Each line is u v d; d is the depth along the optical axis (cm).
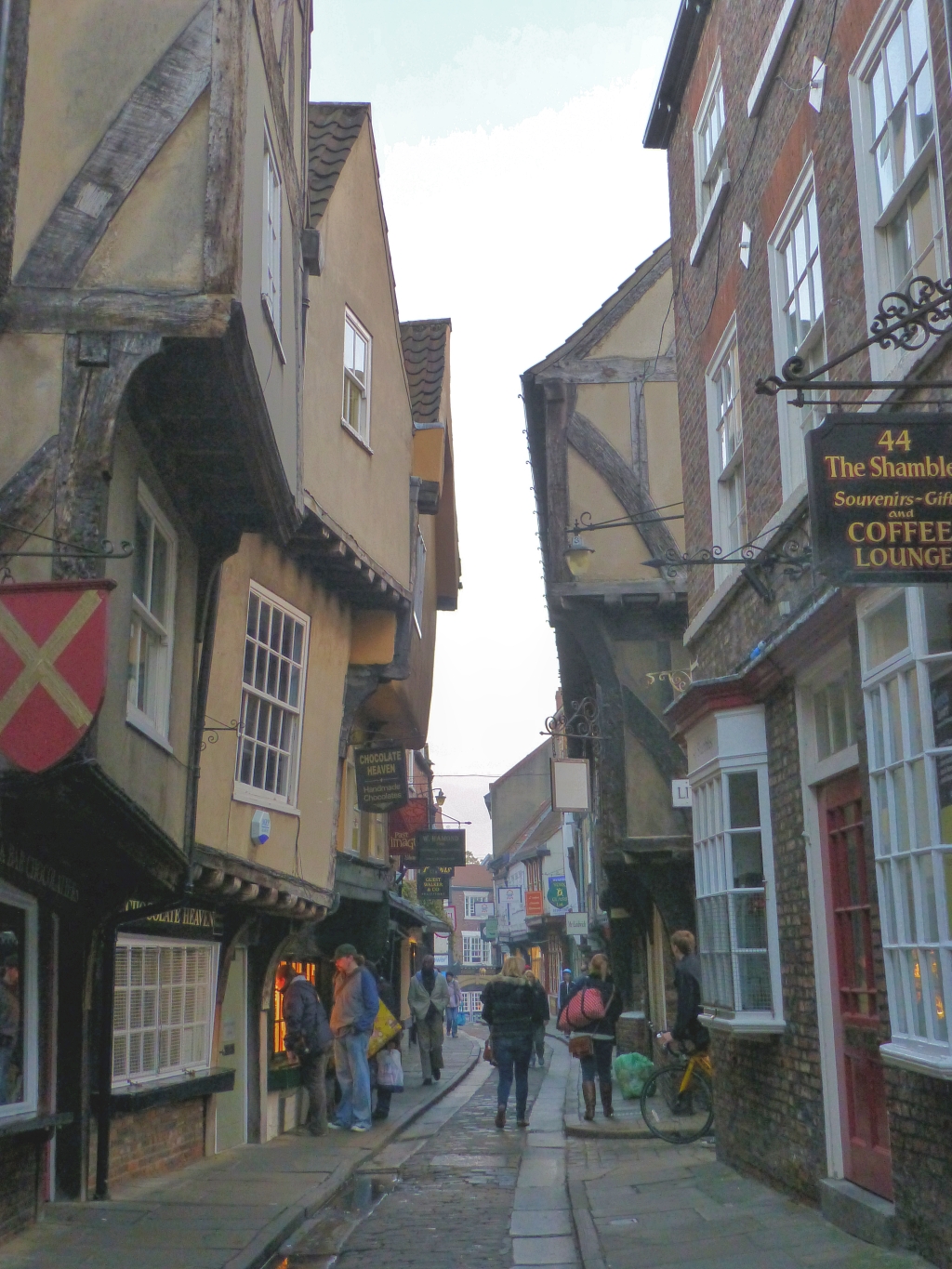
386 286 1440
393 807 1655
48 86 688
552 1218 818
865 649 659
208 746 1019
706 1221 755
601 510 1590
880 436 539
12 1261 661
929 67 611
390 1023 1338
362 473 1317
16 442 645
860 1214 663
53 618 566
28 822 679
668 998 1575
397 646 1421
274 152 879
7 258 666
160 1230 745
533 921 5103
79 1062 831
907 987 608
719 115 1066
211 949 1109
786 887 841
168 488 817
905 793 610
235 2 709
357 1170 1038
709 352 1075
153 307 666
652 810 1542
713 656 1038
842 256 732
